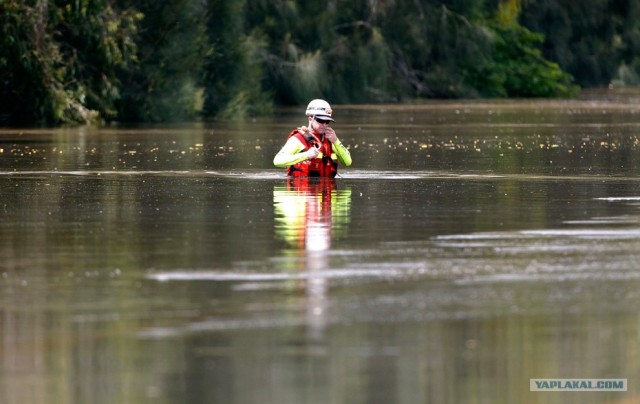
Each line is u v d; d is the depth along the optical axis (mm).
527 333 15711
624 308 16984
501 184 33844
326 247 21984
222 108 92500
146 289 18359
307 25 114500
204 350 15039
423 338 15516
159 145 53312
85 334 15797
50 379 13961
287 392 13469
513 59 143500
